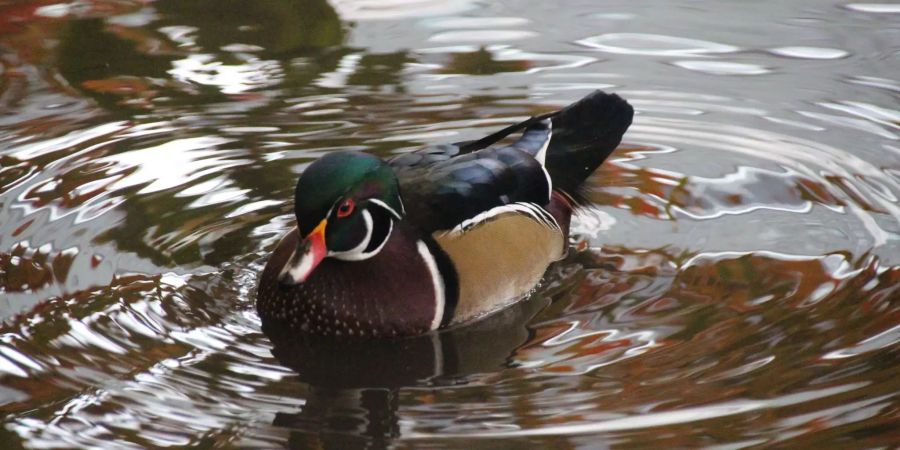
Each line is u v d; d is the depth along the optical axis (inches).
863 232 430.6
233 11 638.5
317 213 370.3
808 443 307.6
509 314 398.9
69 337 369.1
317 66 577.0
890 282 393.4
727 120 523.2
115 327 376.8
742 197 464.4
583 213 457.1
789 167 483.5
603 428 317.7
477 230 402.9
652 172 486.6
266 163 491.8
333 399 342.0
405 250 390.0
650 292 399.9
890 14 609.6
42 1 649.0
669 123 523.2
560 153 456.8
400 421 327.9
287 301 386.9
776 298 388.5
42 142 505.7
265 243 434.9
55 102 542.6
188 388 344.8
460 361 366.9
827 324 369.7
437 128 517.7
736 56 575.8
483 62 578.6
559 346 368.2
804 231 434.9
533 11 633.0
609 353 360.8
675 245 431.8
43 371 349.7
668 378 343.3
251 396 342.3
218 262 422.0
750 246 426.9
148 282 406.0
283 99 545.6
